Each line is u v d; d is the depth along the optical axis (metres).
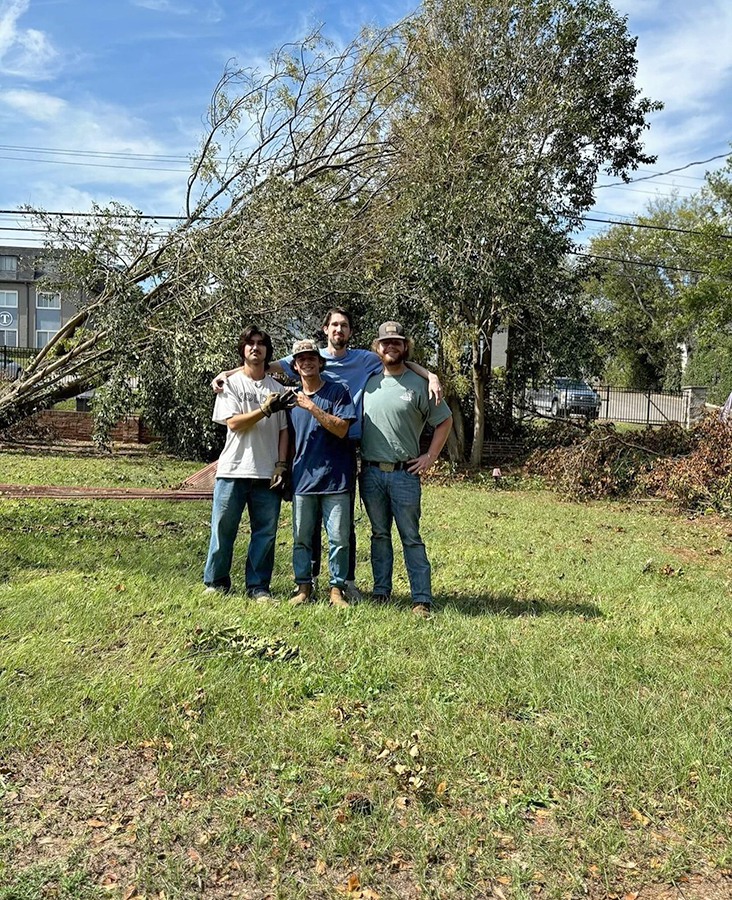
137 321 11.65
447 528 9.05
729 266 29.36
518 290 14.38
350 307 14.29
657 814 2.88
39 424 18.03
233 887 2.46
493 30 14.95
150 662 4.11
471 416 17.22
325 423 5.09
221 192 12.25
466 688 3.87
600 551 8.09
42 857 2.56
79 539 7.32
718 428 12.73
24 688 3.72
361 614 4.98
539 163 14.34
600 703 3.72
